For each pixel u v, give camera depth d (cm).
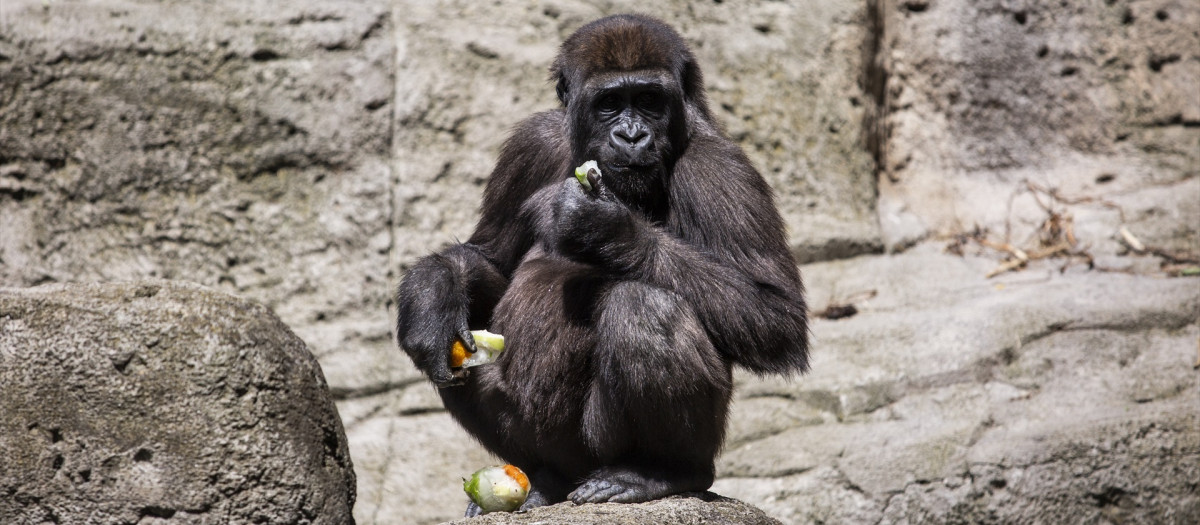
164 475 1130
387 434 2041
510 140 1435
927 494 1812
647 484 1189
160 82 2162
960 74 2622
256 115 2195
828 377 2009
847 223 2366
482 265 1342
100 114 2131
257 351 1170
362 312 2145
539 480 1301
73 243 2088
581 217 1170
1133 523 1789
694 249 1234
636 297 1149
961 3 2633
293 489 1159
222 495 1134
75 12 2147
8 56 2098
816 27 2478
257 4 2238
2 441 1124
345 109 2225
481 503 1183
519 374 1238
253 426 1152
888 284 2269
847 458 1872
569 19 2353
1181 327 2041
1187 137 2547
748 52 2416
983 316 2072
